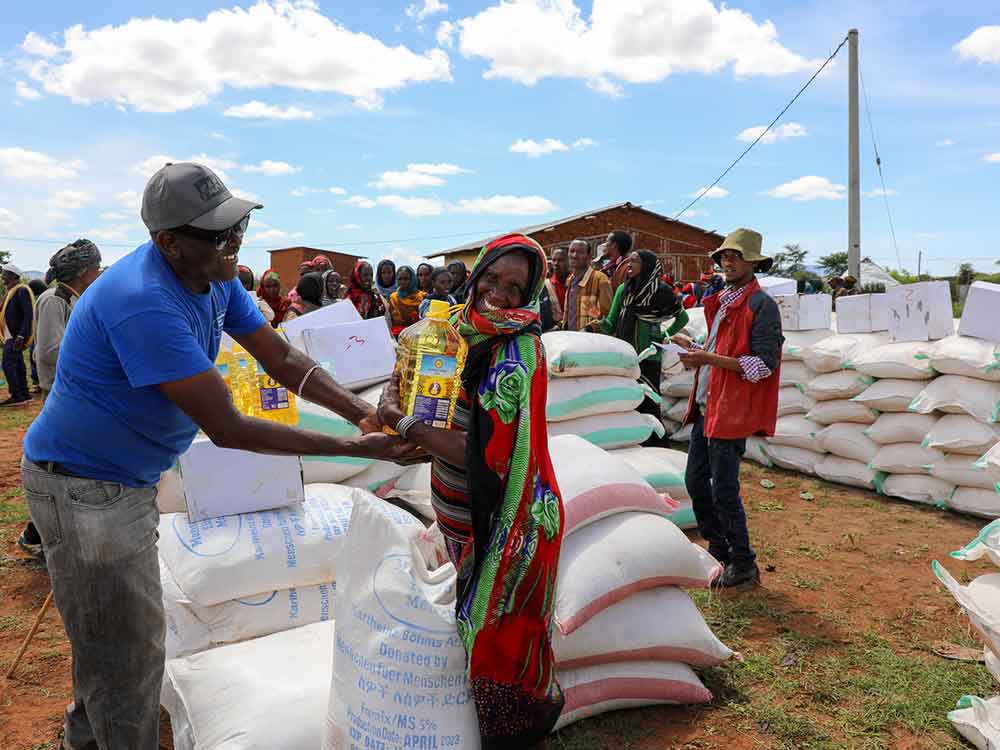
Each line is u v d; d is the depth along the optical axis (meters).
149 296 2.01
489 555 1.99
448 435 2.04
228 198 2.09
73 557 2.15
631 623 2.99
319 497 3.46
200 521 3.12
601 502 3.12
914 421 5.92
